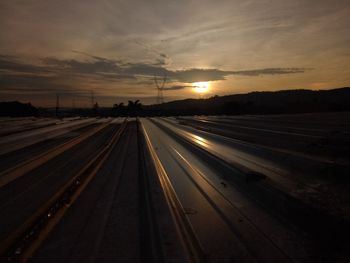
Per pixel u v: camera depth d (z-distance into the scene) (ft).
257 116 202.90
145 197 34.83
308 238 22.79
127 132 129.70
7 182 43.24
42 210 29.96
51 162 59.00
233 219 27.20
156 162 57.21
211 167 52.29
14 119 220.64
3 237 24.63
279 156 50.78
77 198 34.88
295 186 32.96
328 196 28.55
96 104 352.28
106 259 20.59
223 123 150.92
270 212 29.07
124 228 25.82
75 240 23.61
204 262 19.62
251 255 20.40
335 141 56.24
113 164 56.49
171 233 24.09
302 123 119.85
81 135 112.16
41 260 20.57
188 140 87.40
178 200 33.32
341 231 21.44
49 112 333.21
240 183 39.14
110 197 35.12
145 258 20.66
